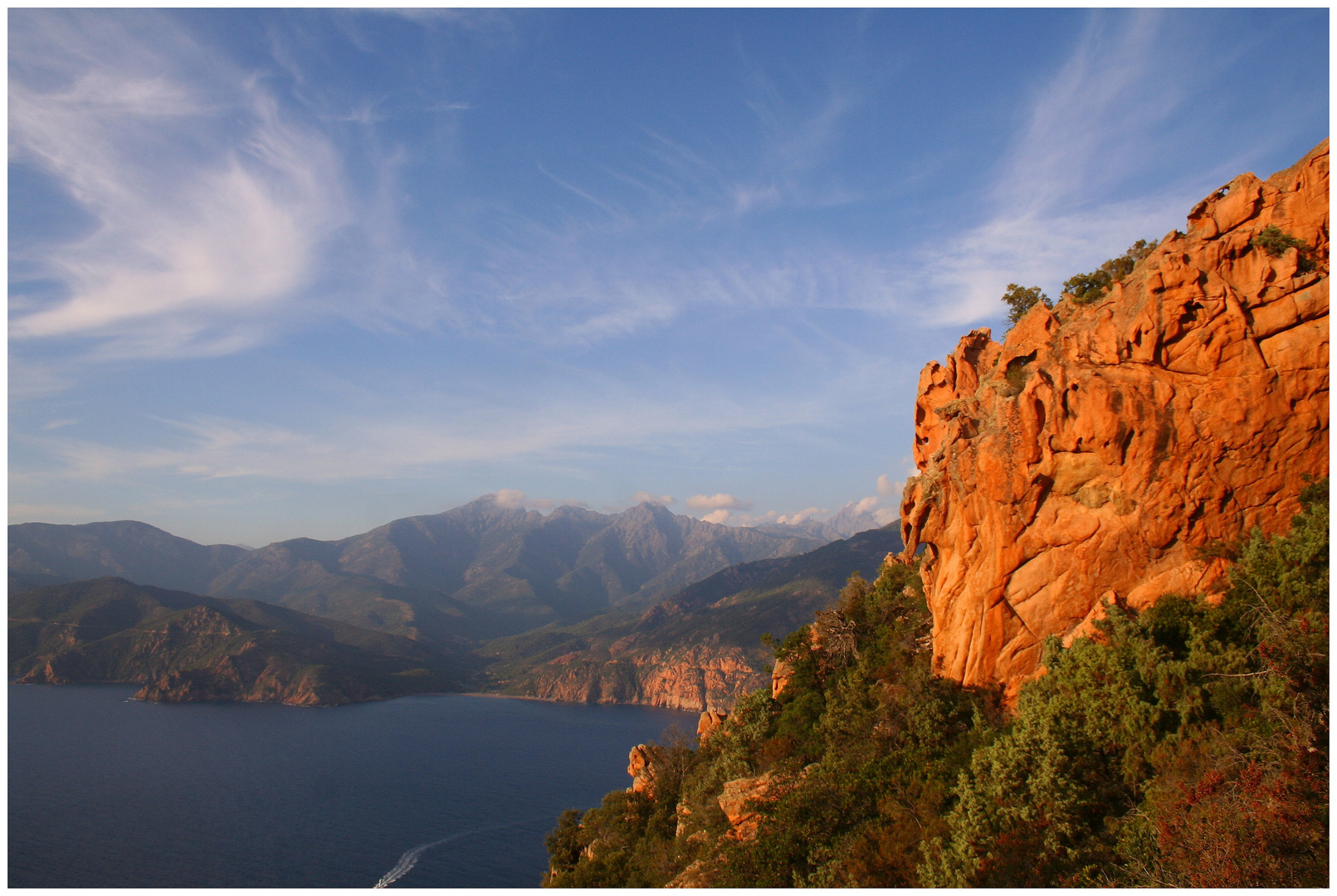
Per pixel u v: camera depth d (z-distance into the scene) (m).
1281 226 33.66
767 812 40.12
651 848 54.41
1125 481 34.38
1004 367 42.19
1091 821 28.86
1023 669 36.34
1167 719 29.42
